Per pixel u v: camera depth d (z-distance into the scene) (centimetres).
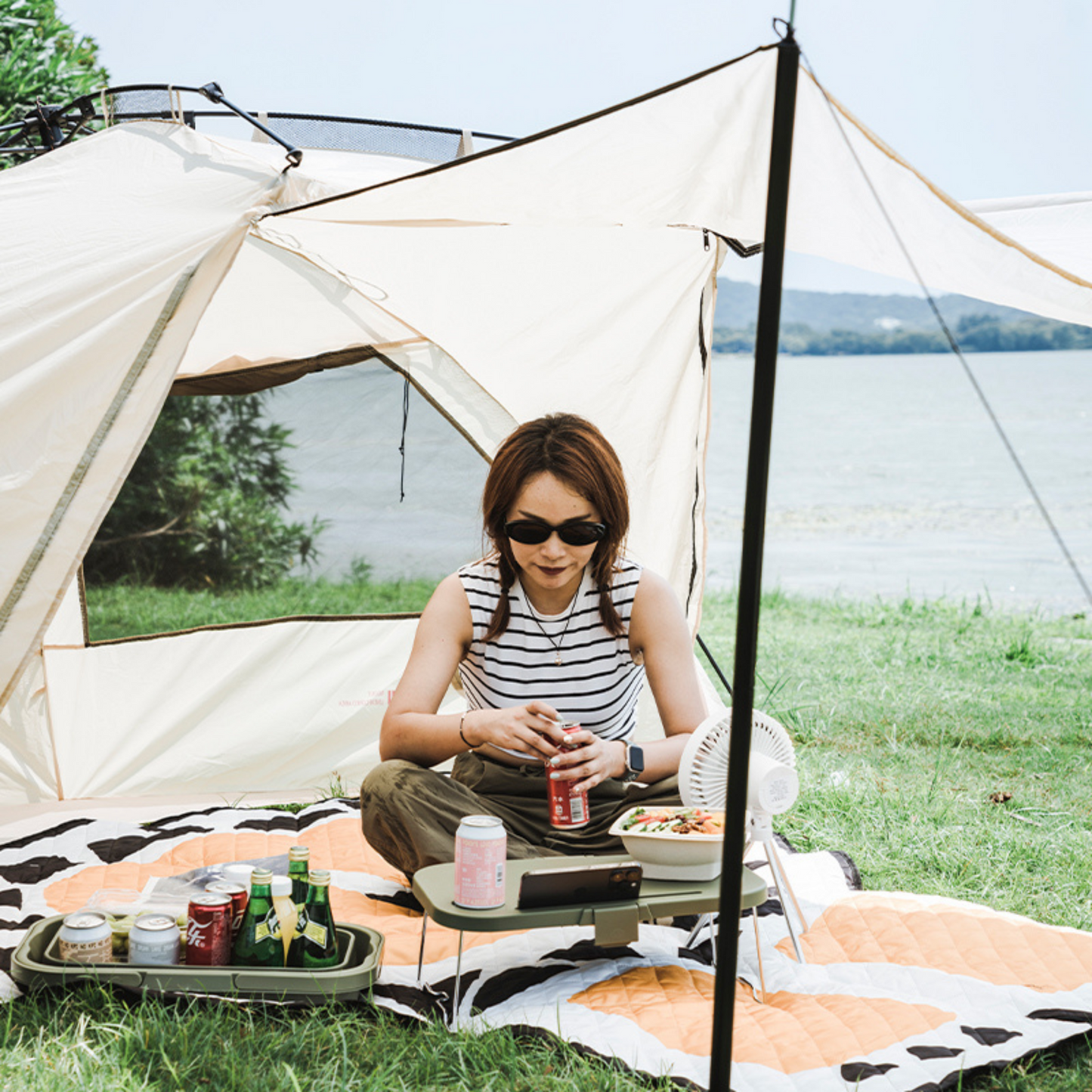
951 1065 212
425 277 410
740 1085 204
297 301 430
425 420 460
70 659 416
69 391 273
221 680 429
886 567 1324
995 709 560
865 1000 239
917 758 474
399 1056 216
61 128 436
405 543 469
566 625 284
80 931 243
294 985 235
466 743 266
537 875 226
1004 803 412
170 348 281
